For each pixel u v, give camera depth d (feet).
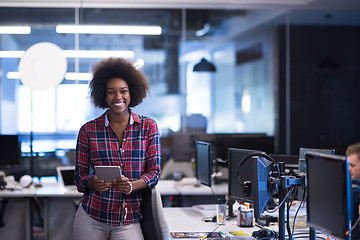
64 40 23.84
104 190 8.07
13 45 23.59
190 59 25.29
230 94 25.62
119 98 8.38
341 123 25.75
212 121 25.54
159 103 25.38
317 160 6.90
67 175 16.96
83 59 24.02
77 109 23.68
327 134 25.71
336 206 6.34
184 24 24.90
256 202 7.76
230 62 25.43
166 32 24.71
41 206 17.98
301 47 25.41
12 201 17.08
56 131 23.56
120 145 8.47
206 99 25.52
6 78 23.66
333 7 24.08
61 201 17.19
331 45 25.44
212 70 22.27
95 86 8.85
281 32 25.31
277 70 25.53
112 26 23.93
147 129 8.63
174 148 18.02
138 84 8.98
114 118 8.54
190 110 25.46
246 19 25.18
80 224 8.32
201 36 25.14
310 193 7.13
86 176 8.34
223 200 12.67
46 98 23.57
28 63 18.06
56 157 21.11
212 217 11.72
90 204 8.27
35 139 23.39
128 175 8.39
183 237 9.48
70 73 23.80
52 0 22.84
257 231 9.56
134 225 8.36
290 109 25.63
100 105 8.94
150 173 8.47
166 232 8.36
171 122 25.41
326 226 6.61
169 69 25.36
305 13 24.89
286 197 8.08
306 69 25.55
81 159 8.50
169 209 13.05
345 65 25.59
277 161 12.09
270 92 25.72
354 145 8.61
